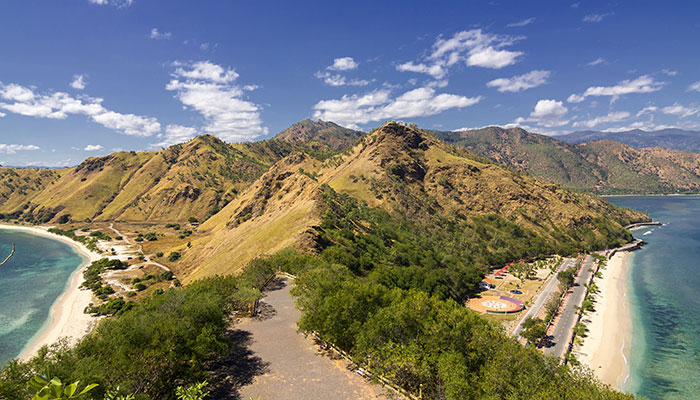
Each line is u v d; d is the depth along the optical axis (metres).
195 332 33.94
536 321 92.81
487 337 34.84
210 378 33.19
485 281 138.88
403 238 159.00
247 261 117.56
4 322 105.12
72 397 6.08
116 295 124.75
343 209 162.12
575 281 138.88
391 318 36.06
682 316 104.81
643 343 87.81
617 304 115.31
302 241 110.25
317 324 38.78
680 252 192.12
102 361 26.80
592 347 85.69
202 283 53.62
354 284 45.84
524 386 29.39
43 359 26.11
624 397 27.70
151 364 26.84
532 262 170.38
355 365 35.97
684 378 72.94
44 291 135.50
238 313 50.38
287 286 65.19
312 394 31.02
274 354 38.25
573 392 28.02
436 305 39.84
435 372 33.03
